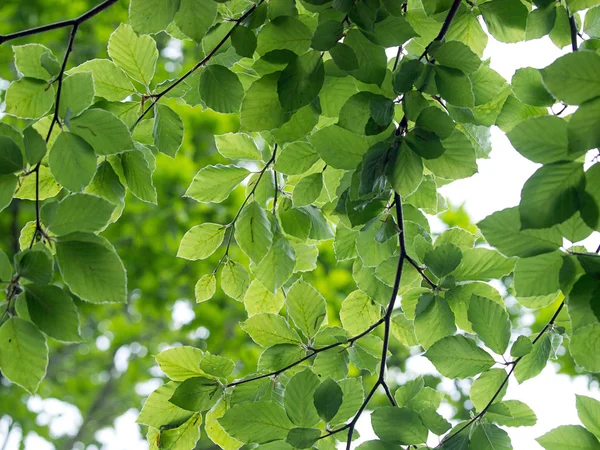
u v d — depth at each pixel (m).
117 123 1.58
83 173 1.57
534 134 1.47
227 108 1.67
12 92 1.62
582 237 1.51
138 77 1.72
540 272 1.53
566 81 1.44
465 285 1.71
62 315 1.50
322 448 1.66
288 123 1.64
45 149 1.54
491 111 1.75
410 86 1.59
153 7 1.60
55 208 1.51
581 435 1.60
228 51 1.75
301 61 1.59
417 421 1.65
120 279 1.51
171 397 1.71
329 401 1.65
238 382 1.74
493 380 1.66
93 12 1.60
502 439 1.64
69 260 1.50
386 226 1.73
